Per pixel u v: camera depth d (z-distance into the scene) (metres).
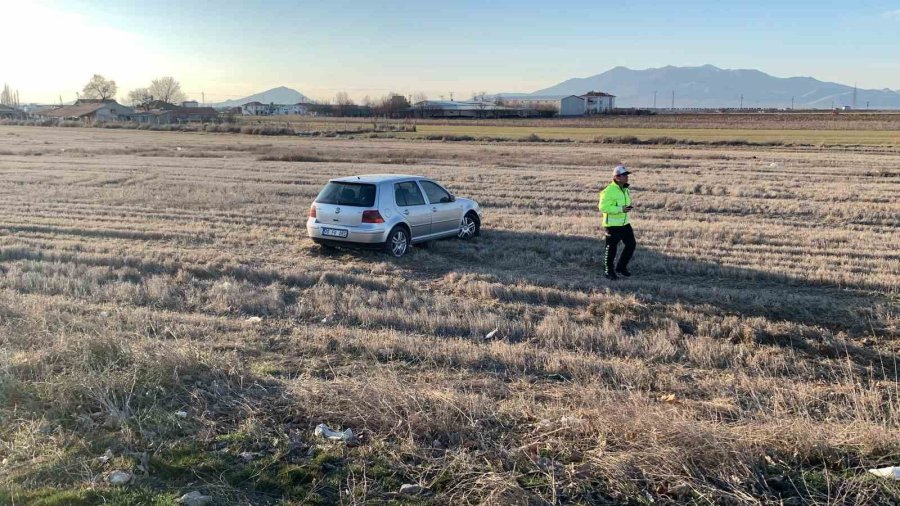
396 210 12.89
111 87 156.75
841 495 4.23
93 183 25.19
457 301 9.70
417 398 5.34
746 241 14.15
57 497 4.14
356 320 8.77
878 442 4.74
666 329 8.48
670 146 49.12
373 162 35.41
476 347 7.42
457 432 4.99
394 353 7.26
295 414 5.33
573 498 4.22
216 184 24.98
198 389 5.71
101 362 6.05
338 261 12.52
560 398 5.91
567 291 10.17
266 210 18.91
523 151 42.88
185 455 4.72
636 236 14.64
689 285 10.62
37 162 34.62
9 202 20.02
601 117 125.81
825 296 9.95
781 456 4.66
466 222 14.65
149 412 5.27
